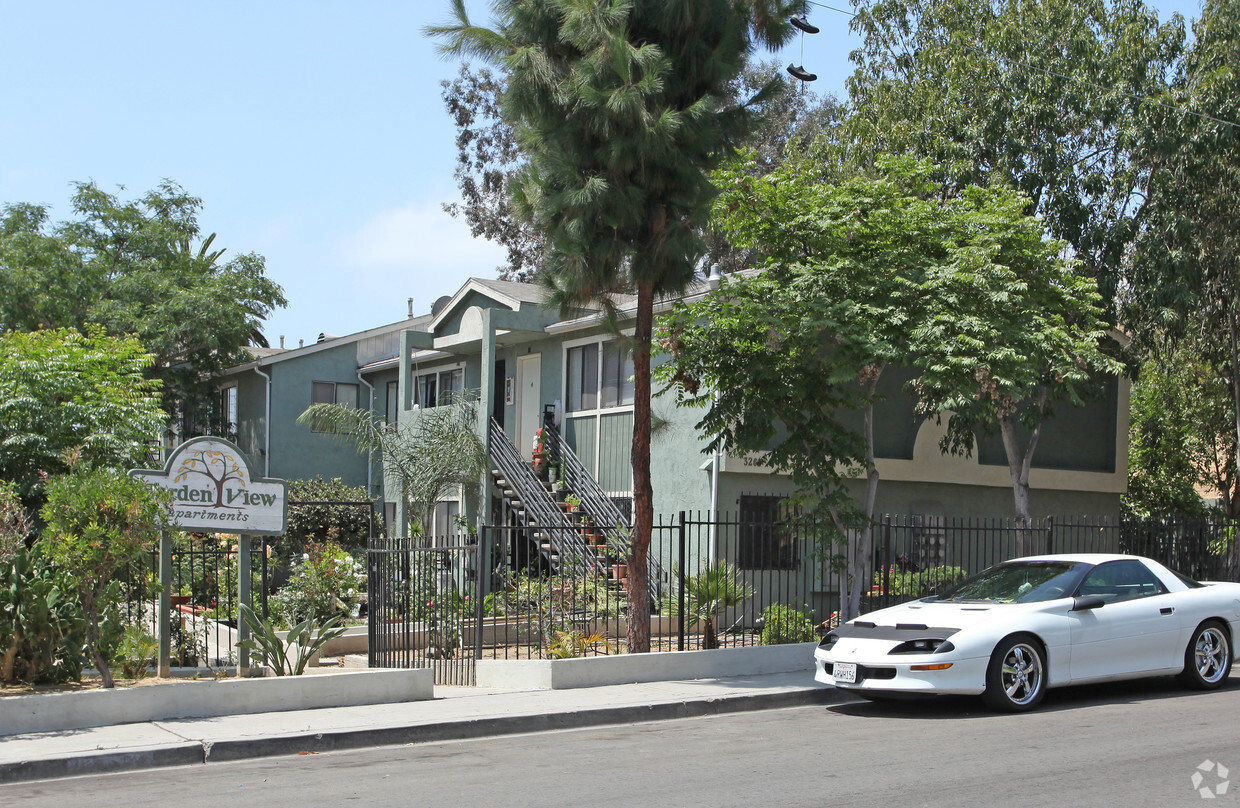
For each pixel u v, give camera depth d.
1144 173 19.67
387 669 11.04
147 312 28.89
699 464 18.38
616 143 11.86
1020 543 15.66
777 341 14.10
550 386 22.84
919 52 21.44
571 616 15.51
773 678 12.21
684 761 8.21
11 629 10.34
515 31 12.79
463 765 8.23
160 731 9.02
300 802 7.02
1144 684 11.74
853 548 16.97
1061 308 15.98
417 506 21.72
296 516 23.39
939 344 13.34
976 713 10.04
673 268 12.85
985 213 15.02
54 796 7.33
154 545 10.89
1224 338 21.66
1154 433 27.58
